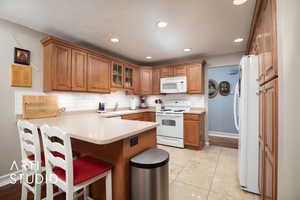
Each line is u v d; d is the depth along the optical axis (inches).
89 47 121.6
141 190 48.0
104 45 117.9
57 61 90.8
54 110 99.6
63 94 105.6
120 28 89.0
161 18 77.5
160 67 161.8
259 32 67.0
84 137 44.4
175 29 90.0
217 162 104.9
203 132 146.6
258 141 67.7
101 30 91.7
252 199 66.4
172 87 151.8
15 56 82.8
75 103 113.6
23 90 86.2
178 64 150.6
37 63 92.0
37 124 68.3
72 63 98.8
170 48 124.6
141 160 49.6
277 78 38.4
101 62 120.3
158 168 48.5
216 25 84.7
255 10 67.9
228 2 64.2
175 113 138.6
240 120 74.0
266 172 51.0
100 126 61.5
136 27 87.7
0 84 77.9
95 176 44.3
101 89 120.0
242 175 72.3
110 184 48.6
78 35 99.0
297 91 34.5
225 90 186.4
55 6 67.1
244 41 108.4
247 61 69.1
